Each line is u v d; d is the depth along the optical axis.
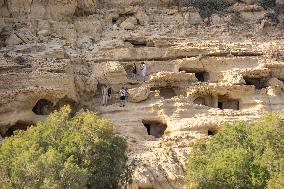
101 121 33.62
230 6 63.75
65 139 32.50
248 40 58.69
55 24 54.28
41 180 28.84
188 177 33.16
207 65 53.69
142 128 45.88
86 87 48.84
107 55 52.81
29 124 44.53
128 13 59.25
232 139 35.28
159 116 47.00
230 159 32.53
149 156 40.19
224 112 47.66
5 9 53.38
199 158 33.84
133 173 36.00
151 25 58.62
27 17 53.81
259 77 53.25
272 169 32.12
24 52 49.91
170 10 60.62
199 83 51.41
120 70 50.81
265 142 34.22
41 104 46.16
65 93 45.94
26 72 46.03
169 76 50.78
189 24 59.84
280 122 34.38
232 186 31.94
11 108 43.69
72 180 29.02
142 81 51.28
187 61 53.25
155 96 48.94
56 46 51.22
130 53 53.34
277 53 55.81
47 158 29.19
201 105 48.31
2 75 45.16
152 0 62.28
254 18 62.25
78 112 46.78
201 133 44.28
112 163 32.88
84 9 57.72
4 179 28.94
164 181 37.75
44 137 32.94
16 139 32.62
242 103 50.47
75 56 51.00
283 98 50.91
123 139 34.50
